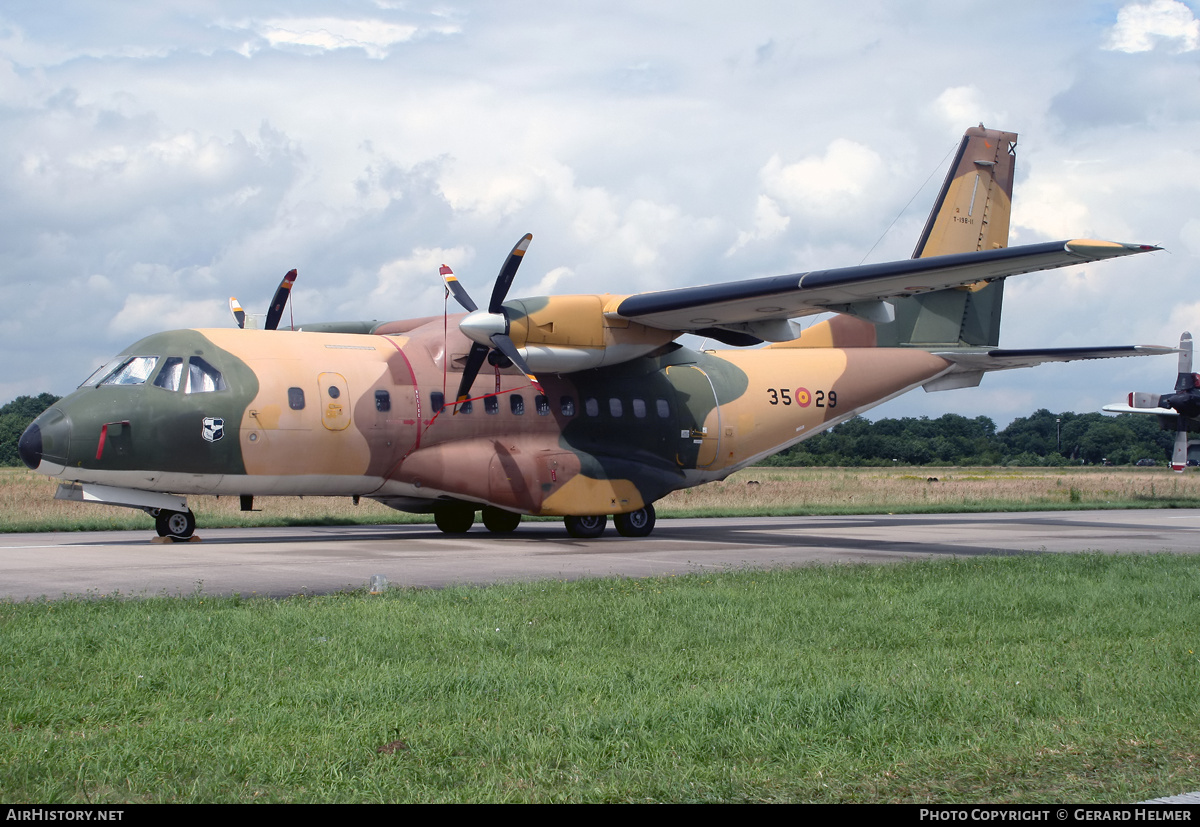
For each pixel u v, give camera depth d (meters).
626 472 45.59
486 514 49.12
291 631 19.89
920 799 11.56
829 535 48.38
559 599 24.39
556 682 16.36
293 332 42.19
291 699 15.10
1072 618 23.03
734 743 13.41
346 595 24.62
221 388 38.91
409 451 42.00
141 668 16.66
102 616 20.91
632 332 42.62
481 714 14.62
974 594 26.00
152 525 50.78
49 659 17.17
